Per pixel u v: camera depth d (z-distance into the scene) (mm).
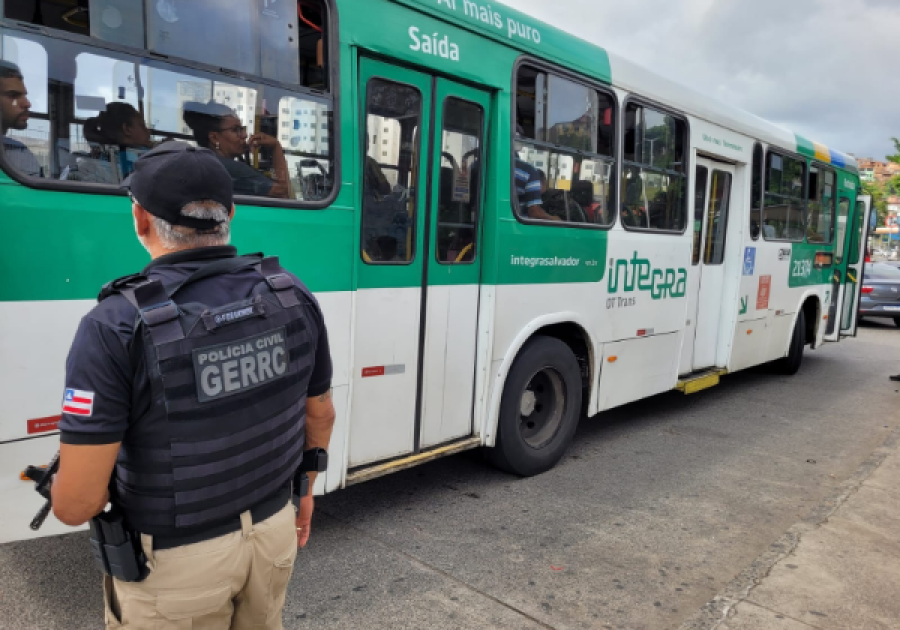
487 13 3969
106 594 1621
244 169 2871
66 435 1347
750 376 8852
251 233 2883
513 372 4422
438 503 4250
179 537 1489
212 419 1447
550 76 4422
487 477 4746
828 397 7754
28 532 2393
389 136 3514
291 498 1769
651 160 5445
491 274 4109
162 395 1386
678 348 6035
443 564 3449
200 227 1491
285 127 3004
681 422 6434
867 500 4285
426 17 3598
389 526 3881
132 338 1361
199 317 1434
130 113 2520
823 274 9117
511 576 3359
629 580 3375
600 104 4867
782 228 7730
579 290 4793
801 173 8062
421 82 3641
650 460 5262
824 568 3375
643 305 5496
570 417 4953
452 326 3988
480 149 4031
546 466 4836
